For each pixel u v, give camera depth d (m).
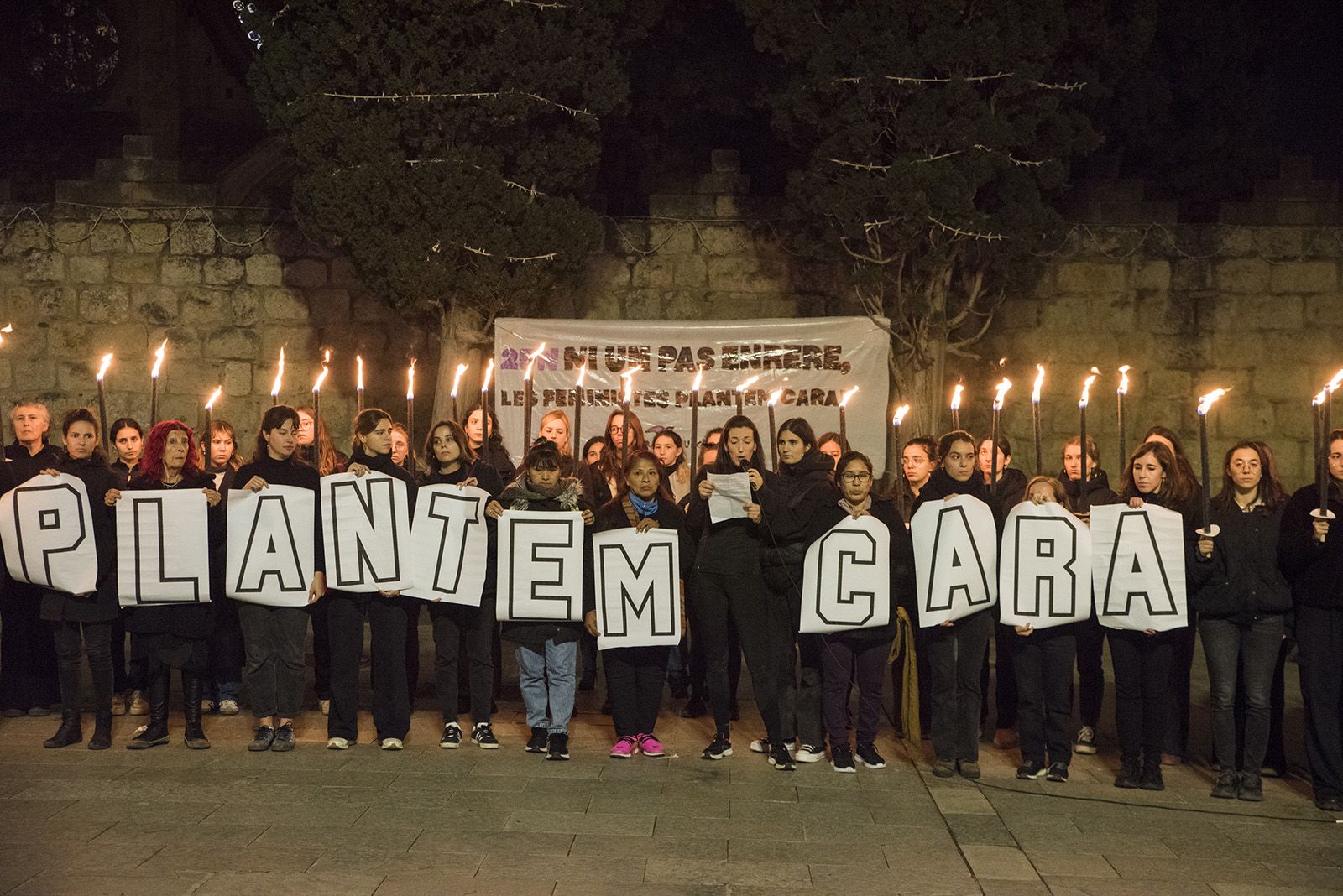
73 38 25.25
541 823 6.25
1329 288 13.57
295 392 14.02
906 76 11.50
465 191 11.69
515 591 7.47
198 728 7.64
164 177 13.97
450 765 7.31
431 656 10.80
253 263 13.98
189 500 7.47
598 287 13.90
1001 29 11.59
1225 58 15.64
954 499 7.20
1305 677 6.79
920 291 12.27
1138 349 13.71
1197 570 6.86
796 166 15.14
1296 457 13.63
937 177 11.38
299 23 11.62
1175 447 7.69
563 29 11.92
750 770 7.30
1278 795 6.99
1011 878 5.55
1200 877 5.63
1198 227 13.66
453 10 11.34
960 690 7.25
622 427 8.88
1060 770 7.13
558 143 12.09
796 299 13.84
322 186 11.74
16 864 5.58
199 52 26.02
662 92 15.84
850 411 12.55
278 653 7.60
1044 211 11.95
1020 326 13.75
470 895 5.30
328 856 5.73
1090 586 7.02
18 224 13.90
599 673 10.39
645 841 6.01
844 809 6.58
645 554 7.50
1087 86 12.09
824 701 7.39
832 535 7.29
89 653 7.56
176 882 5.38
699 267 13.91
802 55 12.03
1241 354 13.65
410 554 7.57
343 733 7.66
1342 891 5.48
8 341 13.92
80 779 6.92
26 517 7.43
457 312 12.34
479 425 9.19
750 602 7.37
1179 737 7.65
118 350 13.96
